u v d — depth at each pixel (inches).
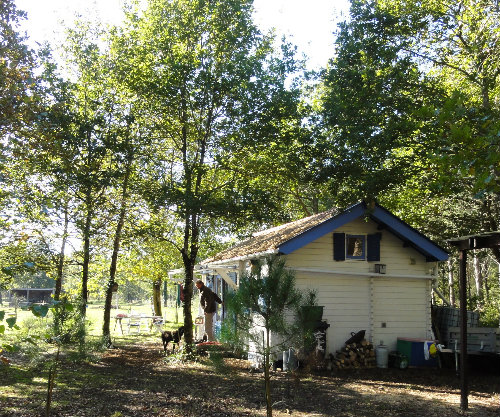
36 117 347.3
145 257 855.7
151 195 559.5
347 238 574.9
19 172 510.9
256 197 551.2
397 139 545.0
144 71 589.0
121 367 531.5
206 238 647.1
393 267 586.6
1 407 331.3
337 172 540.4
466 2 662.5
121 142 573.0
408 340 553.6
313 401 372.8
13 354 567.2
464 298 368.8
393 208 867.4
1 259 520.4
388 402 373.7
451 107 253.8
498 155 236.7
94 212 608.1
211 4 603.8
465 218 852.0
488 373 527.8
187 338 600.4
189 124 598.5
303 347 281.4
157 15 607.8
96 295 786.2
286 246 518.6
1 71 319.0
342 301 566.9
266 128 565.3
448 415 336.8
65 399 362.3
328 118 556.7
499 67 636.7
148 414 324.2
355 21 584.4
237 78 568.1
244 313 279.4
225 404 356.8
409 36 639.1
